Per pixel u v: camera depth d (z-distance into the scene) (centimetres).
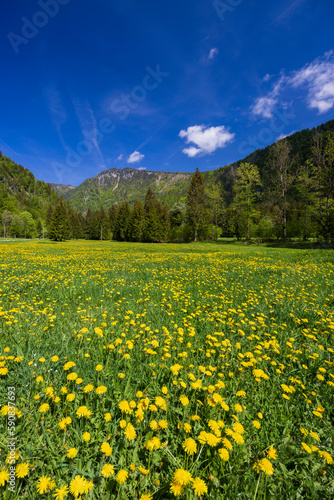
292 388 198
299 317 412
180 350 278
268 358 254
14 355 243
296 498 126
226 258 1534
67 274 812
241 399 199
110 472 121
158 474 136
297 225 3381
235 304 490
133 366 244
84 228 9219
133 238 6000
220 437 147
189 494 117
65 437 152
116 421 166
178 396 202
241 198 3759
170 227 6562
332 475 136
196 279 770
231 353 276
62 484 125
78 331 310
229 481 129
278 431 174
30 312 390
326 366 257
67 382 203
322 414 188
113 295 538
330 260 1195
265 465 123
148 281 724
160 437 157
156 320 384
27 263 1115
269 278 766
